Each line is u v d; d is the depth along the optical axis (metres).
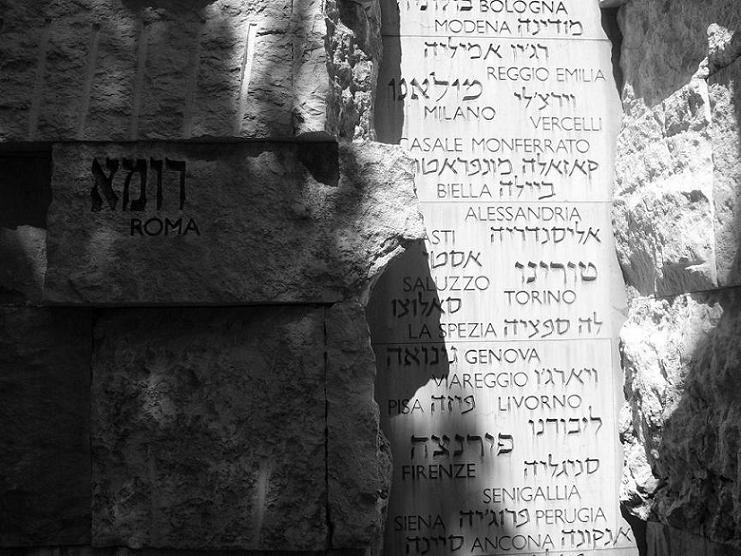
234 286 3.59
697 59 3.69
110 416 3.61
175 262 3.58
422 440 4.05
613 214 4.19
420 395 4.07
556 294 4.16
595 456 4.11
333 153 3.66
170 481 3.59
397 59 4.18
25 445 3.60
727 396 3.44
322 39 3.61
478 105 4.19
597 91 4.25
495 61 4.22
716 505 3.54
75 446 3.62
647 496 3.94
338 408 3.62
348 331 3.63
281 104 3.58
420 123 4.16
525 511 4.07
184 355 3.63
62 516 3.60
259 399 3.61
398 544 4.00
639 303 4.06
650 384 3.87
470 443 4.07
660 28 3.94
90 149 3.60
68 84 3.59
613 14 4.28
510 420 4.09
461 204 4.15
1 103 3.56
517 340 4.12
